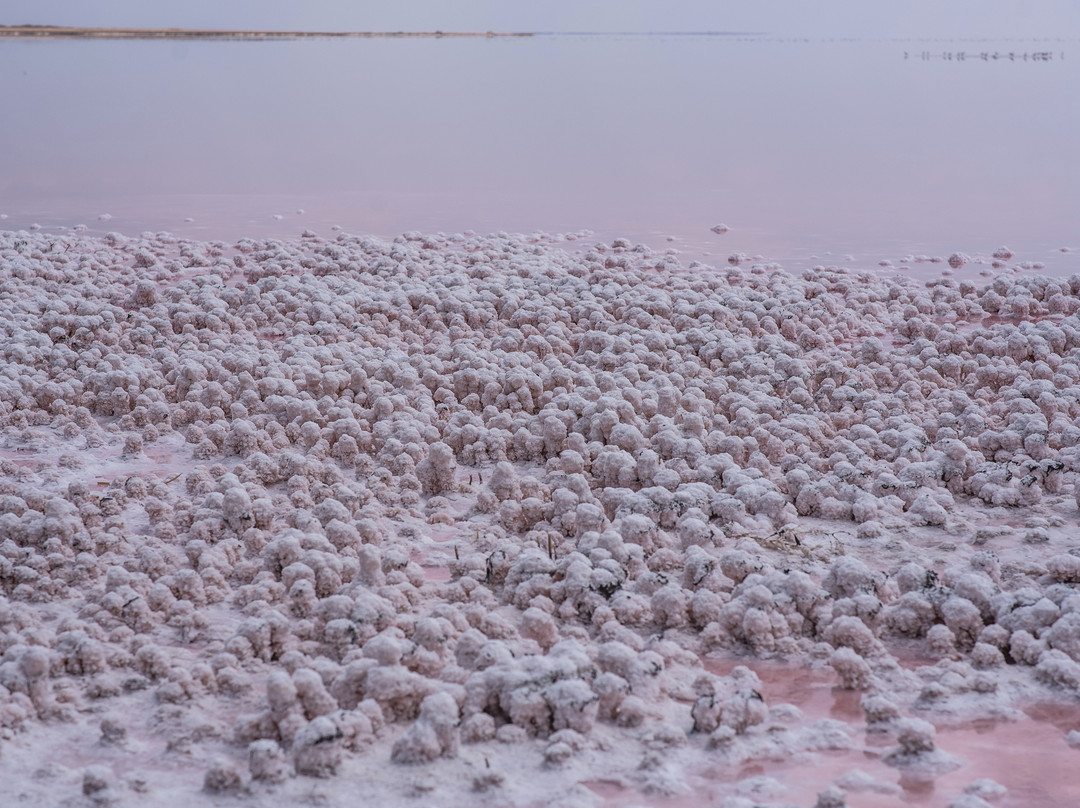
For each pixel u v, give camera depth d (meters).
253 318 8.19
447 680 3.49
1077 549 4.48
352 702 3.41
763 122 24.16
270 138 22.12
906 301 8.82
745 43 68.19
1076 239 11.47
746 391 6.53
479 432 5.92
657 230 12.39
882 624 4.02
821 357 7.27
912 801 2.96
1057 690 3.56
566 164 18.77
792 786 3.05
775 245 11.40
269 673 3.68
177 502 5.02
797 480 5.24
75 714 3.40
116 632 3.86
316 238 11.61
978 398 6.53
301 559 4.31
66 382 6.64
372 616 3.84
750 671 3.64
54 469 5.58
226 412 6.46
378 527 4.73
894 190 15.43
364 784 3.03
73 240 11.19
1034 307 8.45
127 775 3.03
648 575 4.24
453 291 8.55
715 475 5.32
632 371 6.73
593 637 3.97
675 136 22.20
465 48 57.25
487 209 14.05
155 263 10.12
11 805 2.90
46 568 4.34
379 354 7.27
